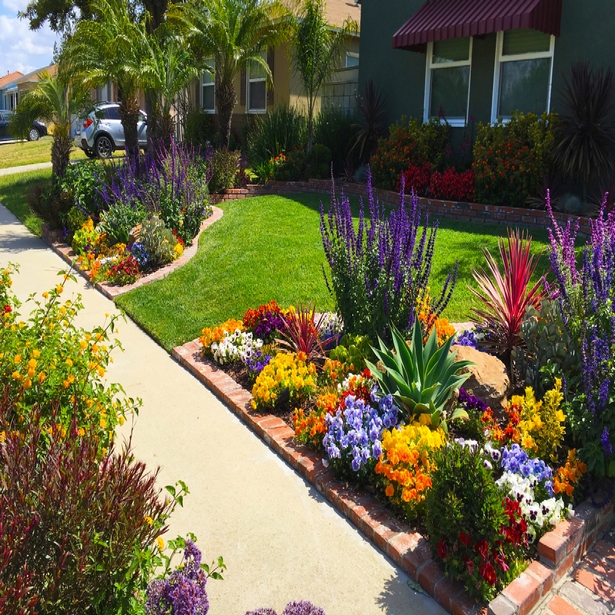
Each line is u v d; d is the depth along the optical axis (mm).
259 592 3412
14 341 3879
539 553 3463
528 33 11156
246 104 19828
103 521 2721
